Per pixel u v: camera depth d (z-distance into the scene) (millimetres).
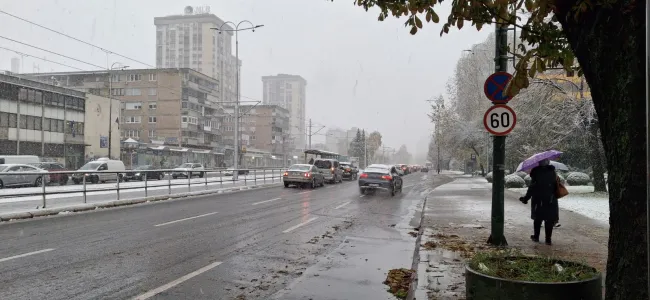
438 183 37406
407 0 5035
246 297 5750
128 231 10383
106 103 62312
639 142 2809
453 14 4730
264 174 31281
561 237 9367
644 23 2770
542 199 8594
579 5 3014
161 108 83500
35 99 50219
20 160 32531
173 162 64812
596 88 3119
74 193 15828
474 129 44125
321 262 7836
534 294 3590
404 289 6152
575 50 3307
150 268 7035
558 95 20938
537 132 22344
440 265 6926
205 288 6078
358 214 14883
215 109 94438
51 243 8797
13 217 12055
